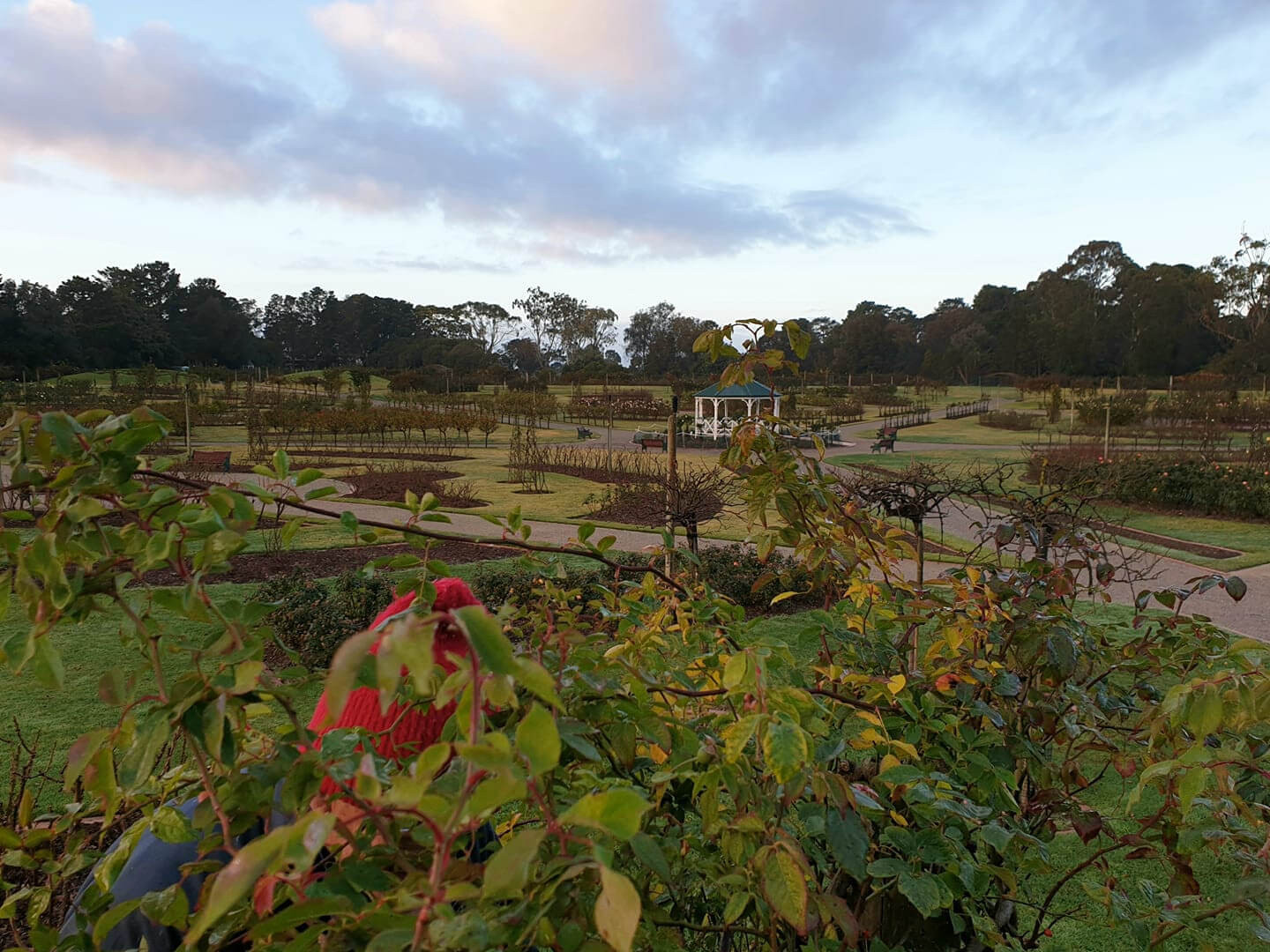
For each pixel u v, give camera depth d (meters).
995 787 1.50
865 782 1.47
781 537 1.77
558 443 38.94
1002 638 1.85
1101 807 4.12
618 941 0.49
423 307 128.88
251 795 0.82
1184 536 14.21
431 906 0.59
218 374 84.75
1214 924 3.22
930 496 5.05
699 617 1.54
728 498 8.75
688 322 105.00
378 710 1.03
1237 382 64.06
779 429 1.84
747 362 1.85
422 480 23.41
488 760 0.55
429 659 0.53
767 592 8.49
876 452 33.84
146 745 0.73
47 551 0.75
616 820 0.54
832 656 1.72
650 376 101.88
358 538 1.06
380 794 0.62
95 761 0.78
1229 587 2.04
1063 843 3.92
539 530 14.02
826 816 1.06
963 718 1.61
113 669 0.81
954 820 1.30
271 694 0.80
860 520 1.93
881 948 1.24
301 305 135.12
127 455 0.79
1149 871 3.61
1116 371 92.75
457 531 13.74
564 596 1.48
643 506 12.50
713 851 1.20
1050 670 1.81
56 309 89.25
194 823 0.82
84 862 1.08
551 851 0.87
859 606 1.86
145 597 0.83
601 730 1.10
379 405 62.53
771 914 1.03
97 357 91.44
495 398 57.16
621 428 49.69
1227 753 1.26
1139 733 1.78
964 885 1.22
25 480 0.78
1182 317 86.81
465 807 0.58
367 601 7.89
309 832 0.53
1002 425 48.22
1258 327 76.94
